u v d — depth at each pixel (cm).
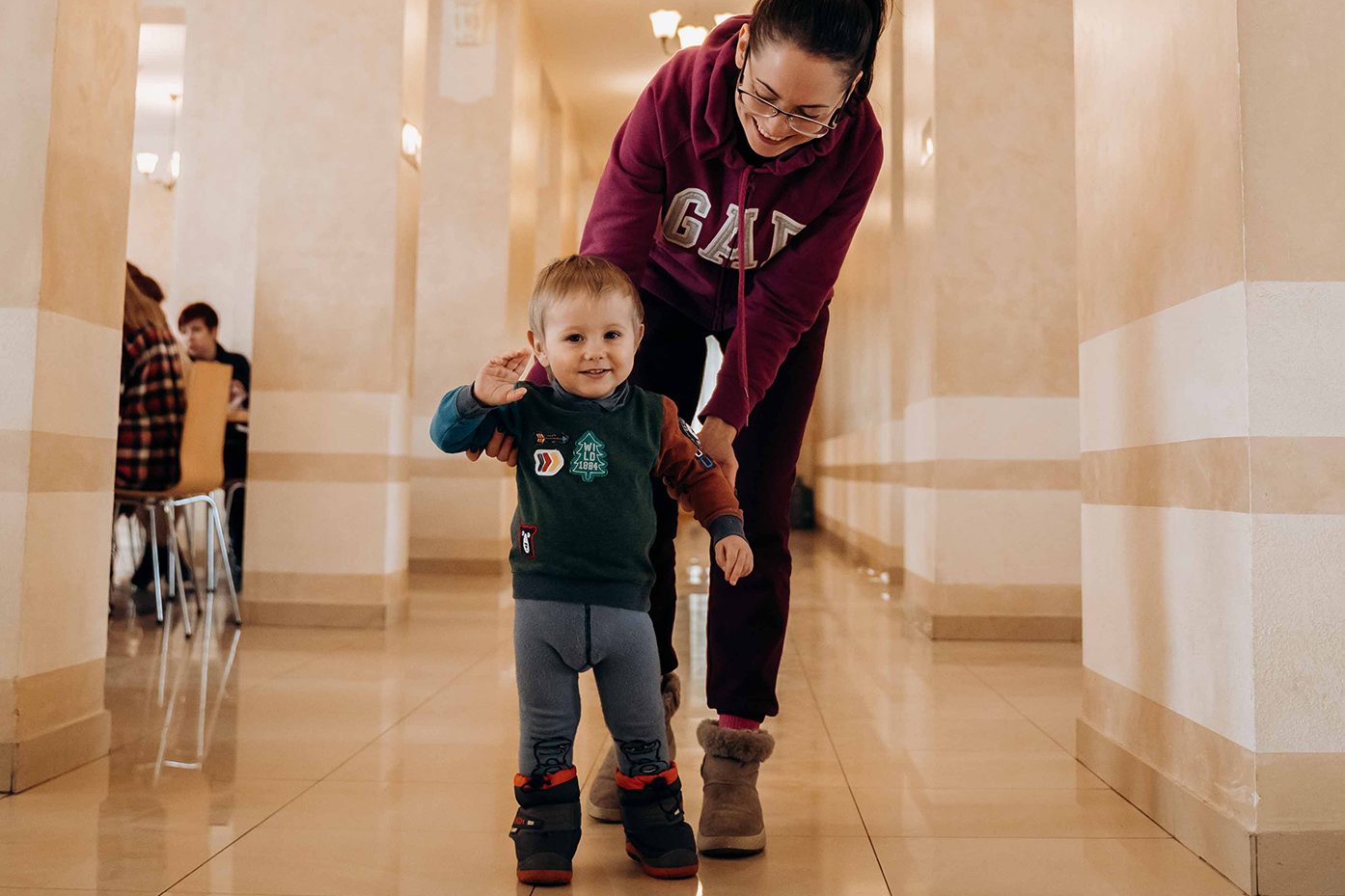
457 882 167
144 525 564
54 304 228
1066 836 194
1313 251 169
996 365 475
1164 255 200
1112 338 229
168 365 453
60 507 232
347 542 478
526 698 168
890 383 683
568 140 1095
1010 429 472
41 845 183
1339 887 163
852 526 948
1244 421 169
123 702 305
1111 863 179
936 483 469
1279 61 170
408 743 260
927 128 502
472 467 730
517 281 789
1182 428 192
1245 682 169
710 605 195
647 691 169
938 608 462
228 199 802
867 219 839
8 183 225
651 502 172
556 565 165
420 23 525
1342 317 168
